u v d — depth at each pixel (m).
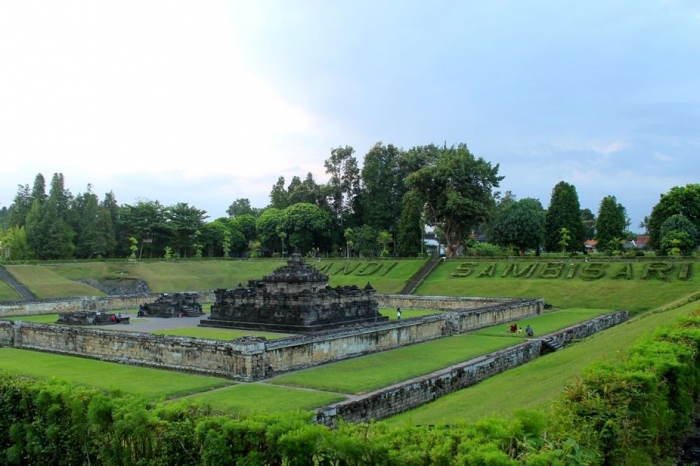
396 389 27.97
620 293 70.62
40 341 44.94
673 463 14.59
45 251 110.88
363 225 127.06
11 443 19.58
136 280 97.75
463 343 45.25
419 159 107.06
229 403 26.02
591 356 28.70
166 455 14.89
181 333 51.41
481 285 83.00
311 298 52.41
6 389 19.94
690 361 17.97
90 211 122.19
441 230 117.69
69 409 17.77
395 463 11.57
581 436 12.26
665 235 95.06
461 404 25.50
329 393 28.19
